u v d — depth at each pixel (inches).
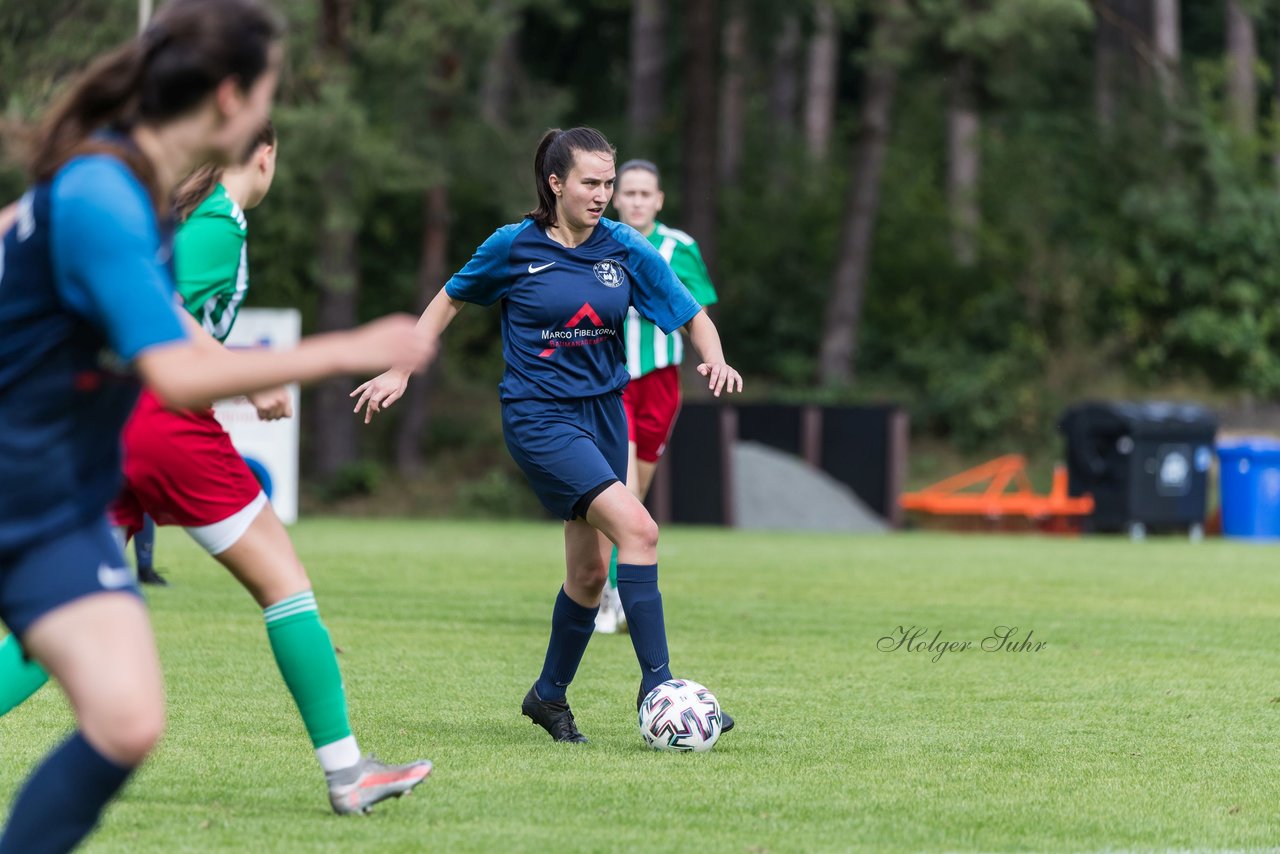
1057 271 4126.5
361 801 600.4
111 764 411.5
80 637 408.2
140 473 595.2
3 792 633.6
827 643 1200.8
